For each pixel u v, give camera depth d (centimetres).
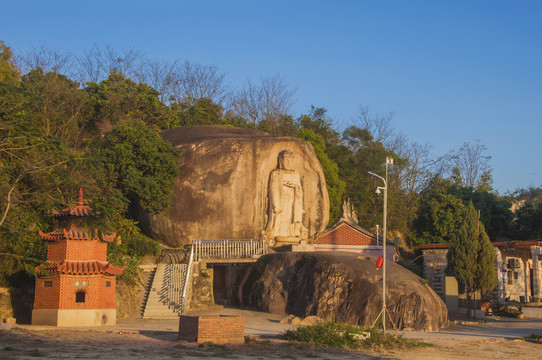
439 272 4647
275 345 2236
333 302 3164
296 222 4312
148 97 5438
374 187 5941
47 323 2655
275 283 3475
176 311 3275
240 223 4128
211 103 6122
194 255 3788
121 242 3803
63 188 3231
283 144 4397
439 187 6406
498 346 2508
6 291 2905
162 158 3953
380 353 2200
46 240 2761
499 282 4644
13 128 2816
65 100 4691
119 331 2442
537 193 7788
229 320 2250
